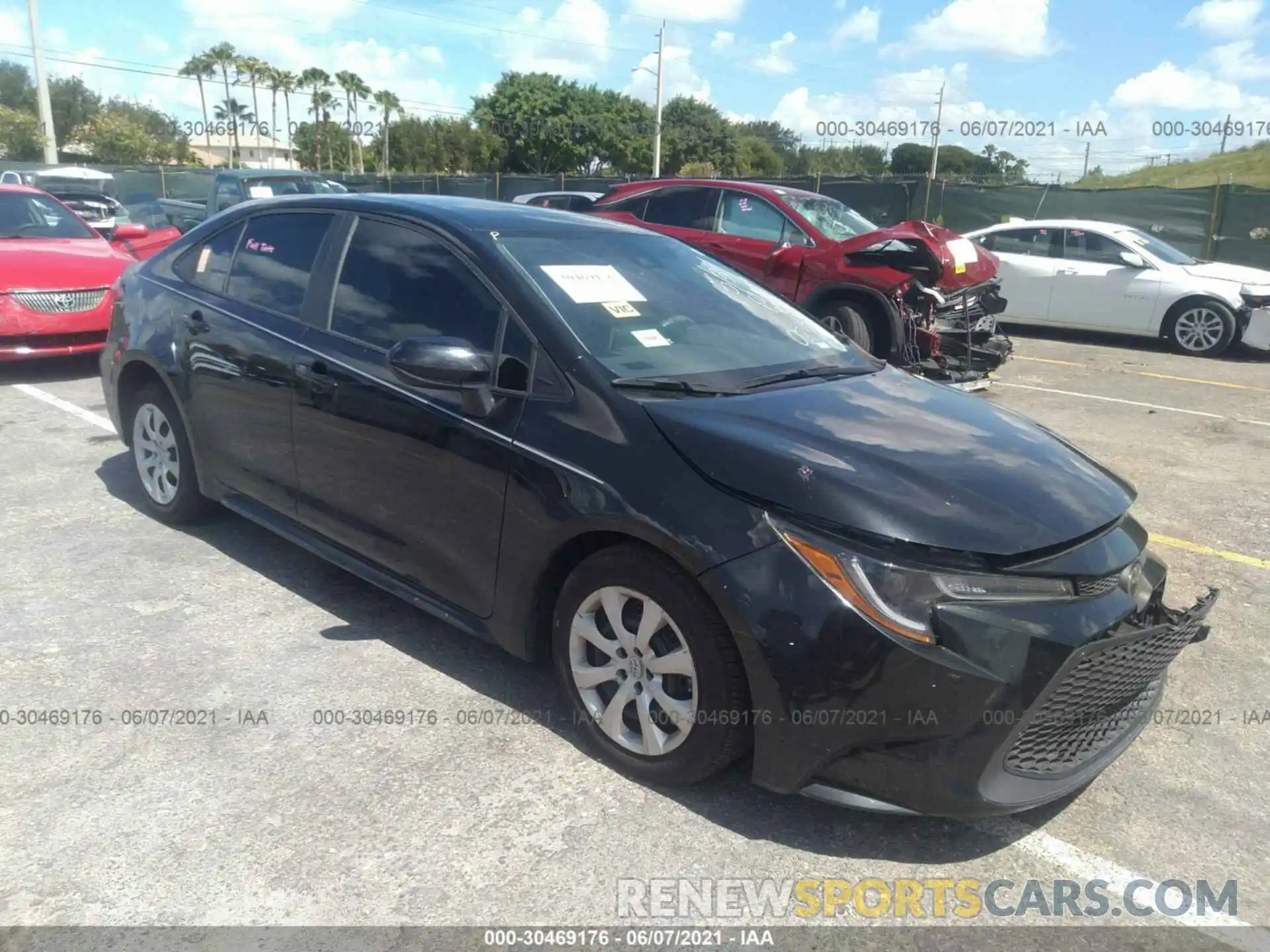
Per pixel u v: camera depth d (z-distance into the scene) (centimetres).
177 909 249
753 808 297
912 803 262
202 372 443
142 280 501
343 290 397
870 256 861
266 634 391
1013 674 257
